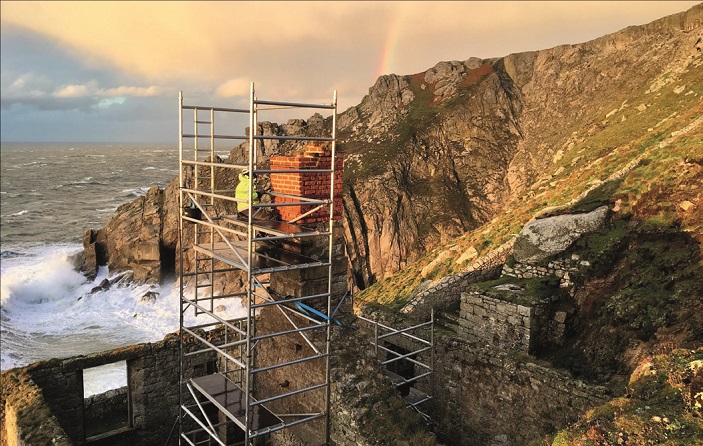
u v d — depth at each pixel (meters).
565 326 13.06
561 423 9.77
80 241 64.75
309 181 8.09
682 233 13.55
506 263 16.73
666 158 17.14
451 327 15.95
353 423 7.09
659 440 5.86
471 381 11.45
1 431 9.83
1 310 38.03
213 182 9.27
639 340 11.20
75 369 10.64
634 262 13.45
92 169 166.25
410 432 7.40
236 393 9.41
